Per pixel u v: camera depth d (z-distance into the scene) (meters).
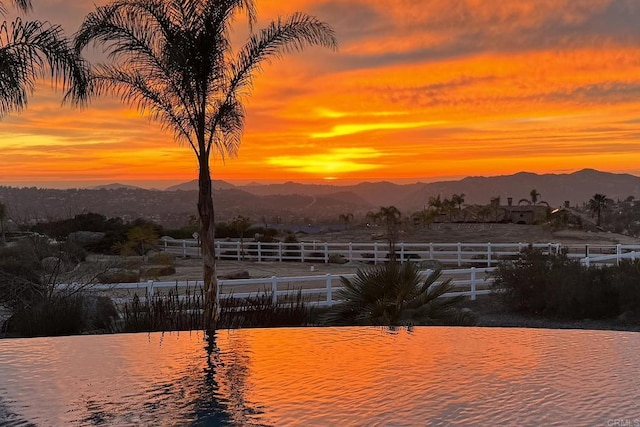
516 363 4.95
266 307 11.14
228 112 11.58
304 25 11.78
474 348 5.62
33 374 4.79
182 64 10.97
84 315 10.55
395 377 4.53
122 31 11.06
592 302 13.26
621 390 4.11
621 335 6.24
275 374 4.70
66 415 3.72
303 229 54.59
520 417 3.55
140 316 9.98
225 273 23.16
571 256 21.61
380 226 48.41
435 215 59.41
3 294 11.55
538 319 13.51
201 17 11.36
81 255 18.30
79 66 9.71
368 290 10.61
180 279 20.44
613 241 39.75
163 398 4.08
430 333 6.54
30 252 14.55
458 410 3.69
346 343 5.97
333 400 3.94
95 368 5.00
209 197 11.05
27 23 9.35
